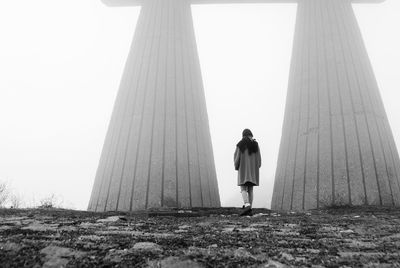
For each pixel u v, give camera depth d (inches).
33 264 113.3
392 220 286.8
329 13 869.2
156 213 377.7
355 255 130.0
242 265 112.9
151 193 717.3
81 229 203.9
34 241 148.9
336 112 738.2
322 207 667.4
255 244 153.6
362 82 772.0
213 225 243.0
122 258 121.3
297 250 140.3
